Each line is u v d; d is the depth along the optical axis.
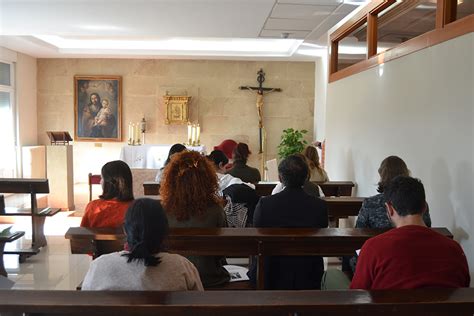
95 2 4.62
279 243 2.23
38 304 1.29
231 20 5.28
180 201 2.26
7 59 8.27
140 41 8.82
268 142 9.67
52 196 6.95
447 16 3.02
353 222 4.80
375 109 4.31
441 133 3.03
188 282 1.57
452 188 2.87
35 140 9.41
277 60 9.42
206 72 9.52
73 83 9.45
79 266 4.25
